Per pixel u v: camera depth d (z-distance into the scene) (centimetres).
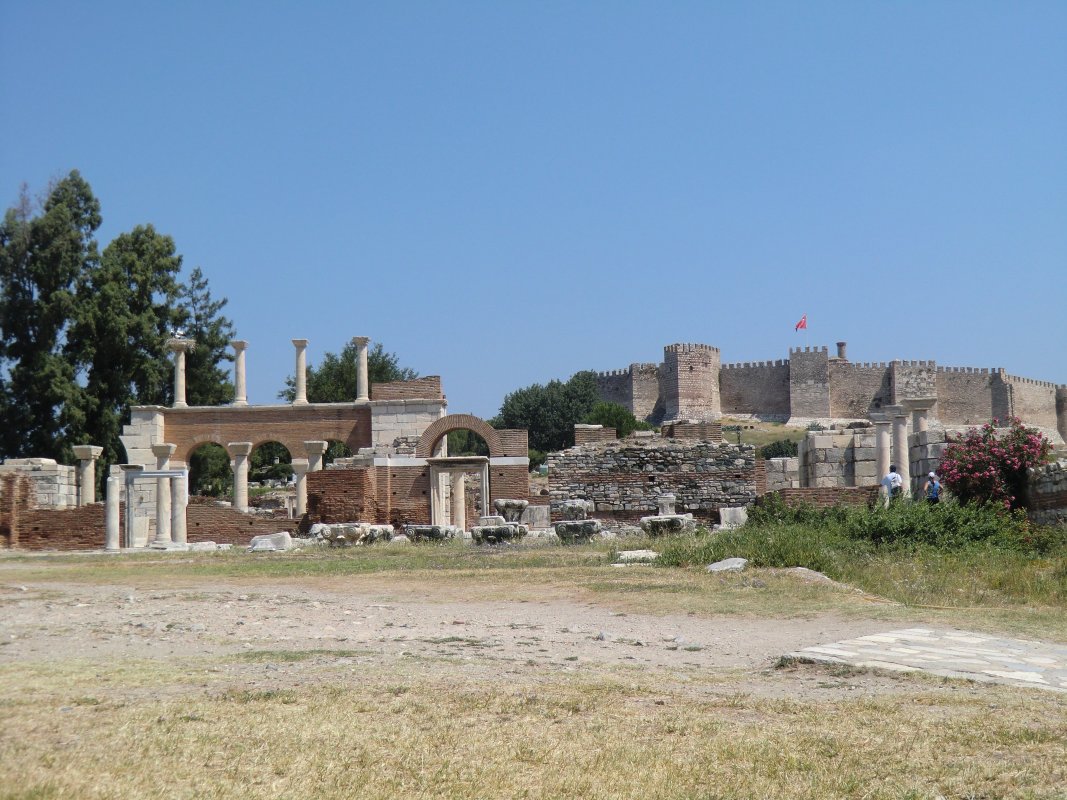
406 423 5997
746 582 1931
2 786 712
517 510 4066
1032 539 2509
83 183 7819
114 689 1007
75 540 4366
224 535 4397
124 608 1727
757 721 941
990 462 3017
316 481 4453
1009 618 1522
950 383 15900
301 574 2389
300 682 1058
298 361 6356
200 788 738
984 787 761
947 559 2234
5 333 7325
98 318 7394
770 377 16112
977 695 1018
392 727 898
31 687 1005
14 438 7156
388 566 2525
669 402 15862
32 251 7488
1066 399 17050
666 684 1091
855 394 15800
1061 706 973
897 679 1105
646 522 3238
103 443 7388
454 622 1562
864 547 2416
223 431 6225
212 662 1177
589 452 4309
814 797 748
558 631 1475
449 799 742
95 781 733
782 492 3619
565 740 877
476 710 962
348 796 739
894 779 780
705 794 755
